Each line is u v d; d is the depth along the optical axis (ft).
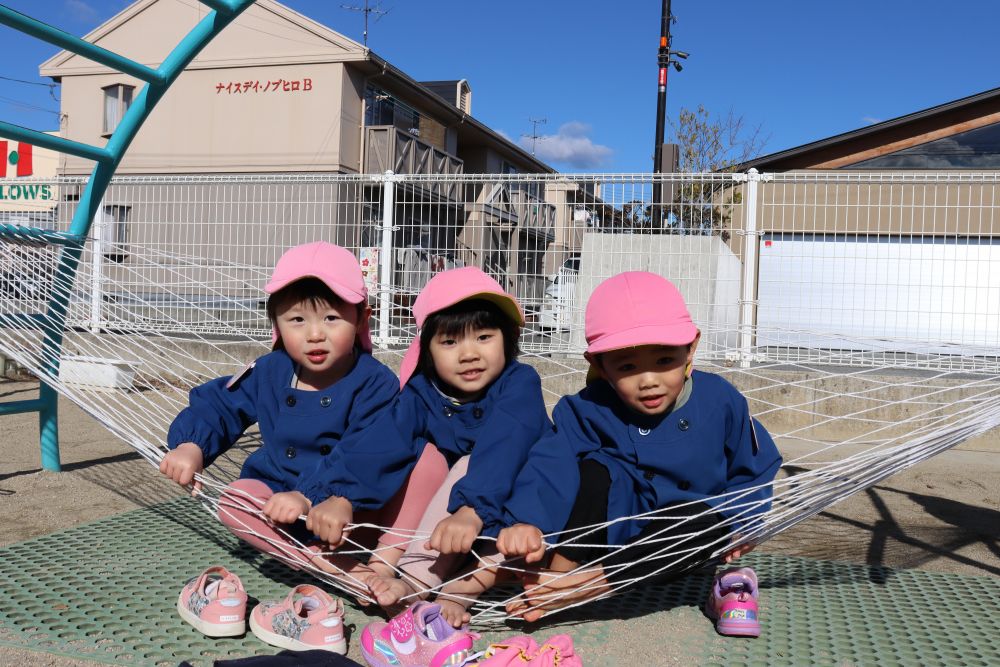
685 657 6.91
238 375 8.84
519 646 6.26
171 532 10.23
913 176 19.66
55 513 10.98
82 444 16.08
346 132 55.67
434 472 8.36
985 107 44.04
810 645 7.22
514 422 7.92
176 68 11.45
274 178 23.41
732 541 7.93
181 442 8.27
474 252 22.36
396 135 56.80
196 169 57.82
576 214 21.56
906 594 8.65
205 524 10.66
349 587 7.66
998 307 19.90
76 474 13.25
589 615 7.95
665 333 7.06
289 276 7.95
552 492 7.30
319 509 7.38
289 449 8.48
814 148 45.96
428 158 61.62
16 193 33.86
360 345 8.72
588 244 21.29
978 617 7.97
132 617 7.39
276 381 8.71
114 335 14.11
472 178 21.98
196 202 24.18
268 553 8.11
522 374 8.43
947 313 20.16
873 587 8.87
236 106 56.95
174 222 24.40
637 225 20.99
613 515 7.49
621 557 7.52
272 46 56.03
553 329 21.21
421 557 7.60
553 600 7.36
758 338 20.83
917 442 7.80
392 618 7.27
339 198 23.32
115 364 14.15
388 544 7.93
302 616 7.22
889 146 45.47
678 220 20.83
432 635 6.57
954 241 20.86
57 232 12.28
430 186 22.77
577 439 7.90
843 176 20.11
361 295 8.14
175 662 6.49
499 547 6.93
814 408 19.47
